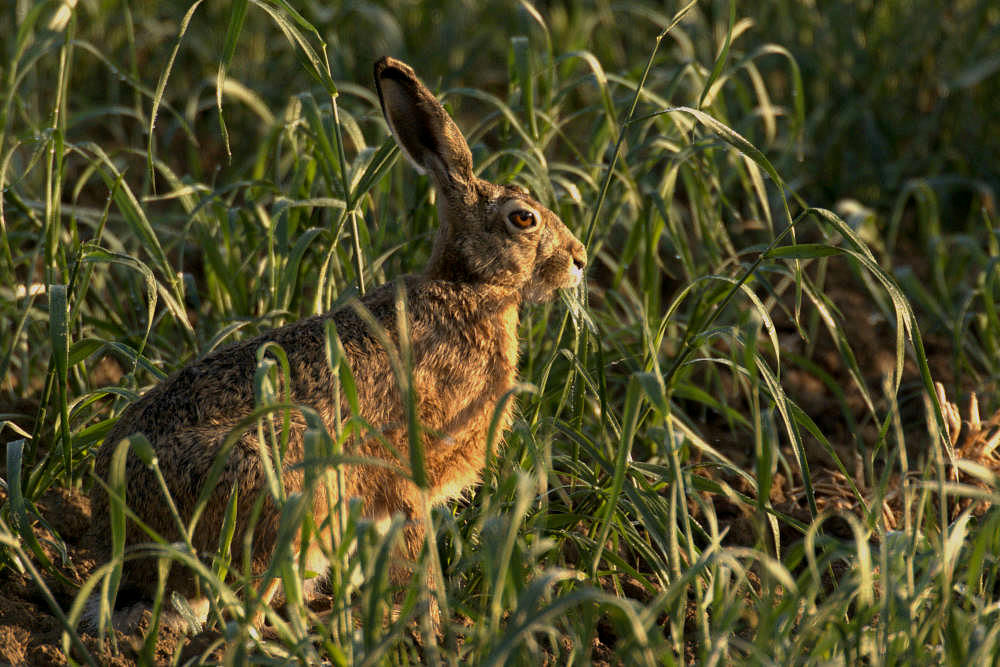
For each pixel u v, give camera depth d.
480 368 8.52
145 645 6.09
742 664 6.07
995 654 6.07
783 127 15.74
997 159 15.66
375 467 7.98
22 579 7.94
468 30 17.55
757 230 14.58
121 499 6.12
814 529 6.14
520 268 8.68
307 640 5.87
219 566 6.85
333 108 8.35
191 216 9.75
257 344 8.05
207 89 16.67
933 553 6.70
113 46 16.94
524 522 7.81
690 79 13.43
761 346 11.66
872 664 6.05
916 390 11.75
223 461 6.13
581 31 15.27
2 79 13.83
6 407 9.98
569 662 6.31
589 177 10.34
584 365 8.58
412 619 7.32
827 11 16.53
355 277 8.88
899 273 11.76
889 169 15.15
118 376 11.16
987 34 15.49
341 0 16.45
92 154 15.74
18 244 11.63
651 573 8.59
